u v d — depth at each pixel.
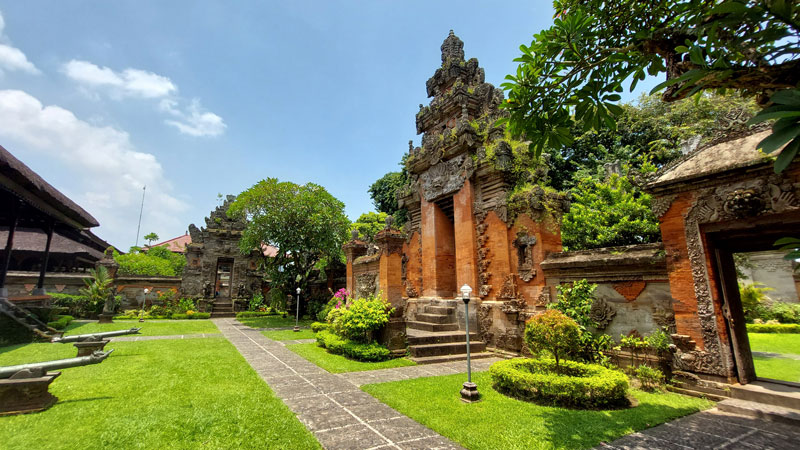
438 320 14.52
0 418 5.96
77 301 24.22
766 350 13.65
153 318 27.78
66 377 8.77
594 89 5.02
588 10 5.23
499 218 13.36
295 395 7.80
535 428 6.00
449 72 17.58
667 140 21.06
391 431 5.88
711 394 7.52
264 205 25.20
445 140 15.83
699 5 4.23
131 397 7.28
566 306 10.41
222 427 5.78
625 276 9.68
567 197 13.10
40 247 26.64
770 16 2.71
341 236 27.02
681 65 3.61
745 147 7.53
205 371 9.72
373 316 11.98
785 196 6.77
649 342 8.66
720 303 7.86
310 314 25.94
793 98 2.18
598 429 5.95
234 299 33.62
